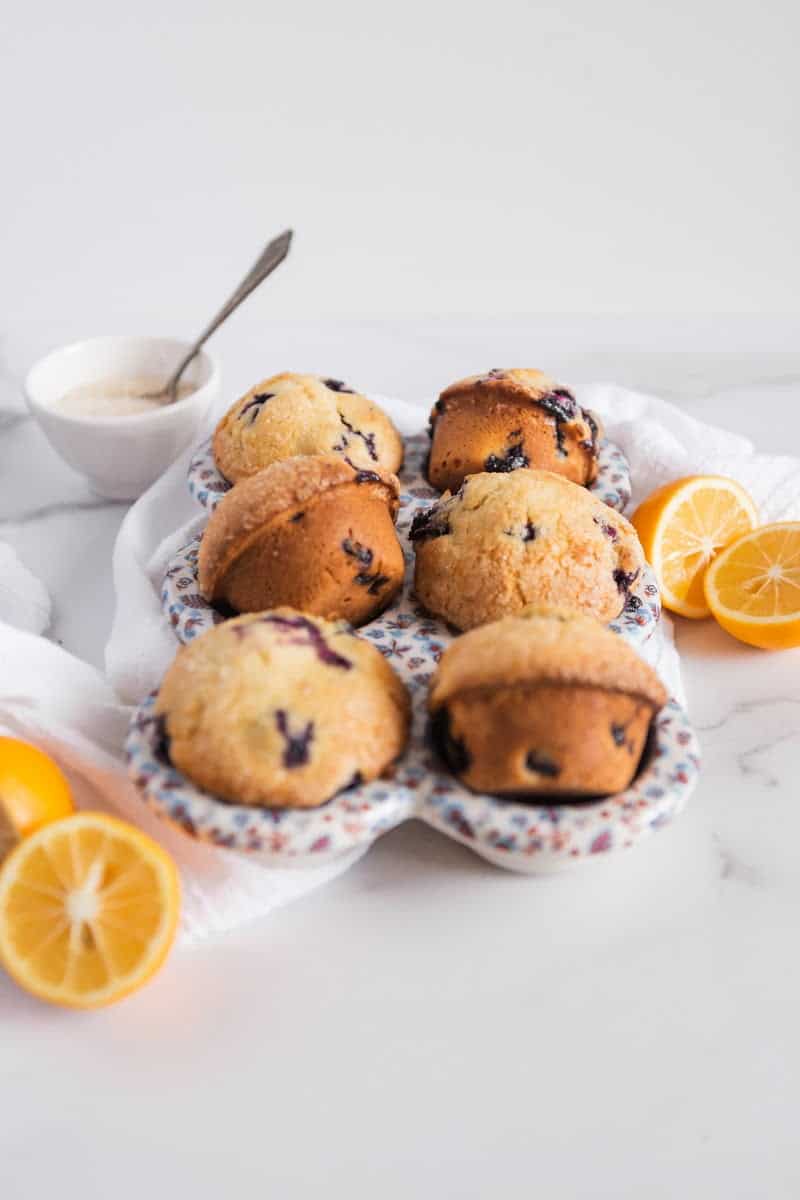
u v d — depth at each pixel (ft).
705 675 2.15
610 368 2.88
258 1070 1.69
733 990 1.75
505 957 1.78
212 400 2.43
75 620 2.26
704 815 1.93
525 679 1.67
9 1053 1.70
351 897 1.84
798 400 2.75
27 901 1.69
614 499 2.24
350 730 1.71
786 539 2.18
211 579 1.97
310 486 1.94
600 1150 1.63
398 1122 1.65
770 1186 1.61
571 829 1.68
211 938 1.80
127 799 1.83
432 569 2.01
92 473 2.43
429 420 2.34
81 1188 1.60
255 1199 1.59
